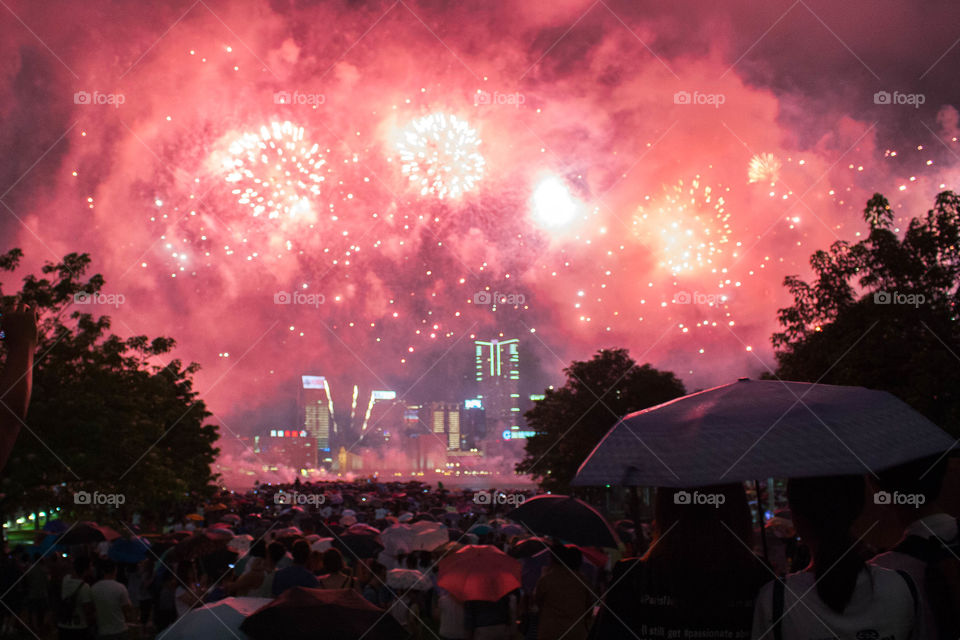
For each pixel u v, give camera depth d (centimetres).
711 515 398
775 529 1590
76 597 1259
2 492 2309
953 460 453
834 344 2234
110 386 2692
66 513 2553
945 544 406
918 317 2108
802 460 356
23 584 1786
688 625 390
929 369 2011
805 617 356
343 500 5766
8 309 270
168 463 3488
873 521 475
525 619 1381
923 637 360
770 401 397
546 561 1473
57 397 2466
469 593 1186
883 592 354
